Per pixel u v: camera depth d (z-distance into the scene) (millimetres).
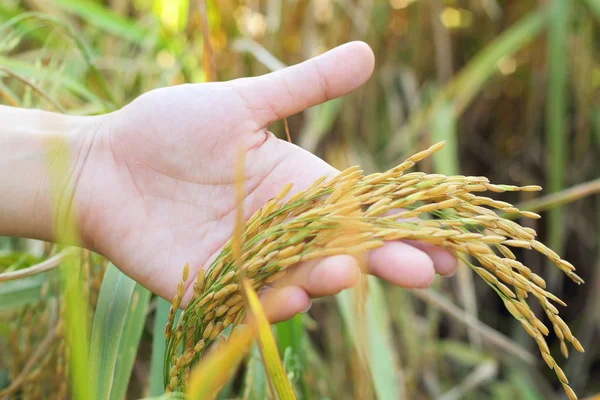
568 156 835
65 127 456
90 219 437
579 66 756
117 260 435
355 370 509
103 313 415
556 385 802
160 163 436
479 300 818
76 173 439
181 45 671
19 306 494
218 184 435
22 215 439
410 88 785
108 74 708
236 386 582
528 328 351
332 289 361
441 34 768
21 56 661
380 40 792
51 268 425
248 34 769
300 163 437
